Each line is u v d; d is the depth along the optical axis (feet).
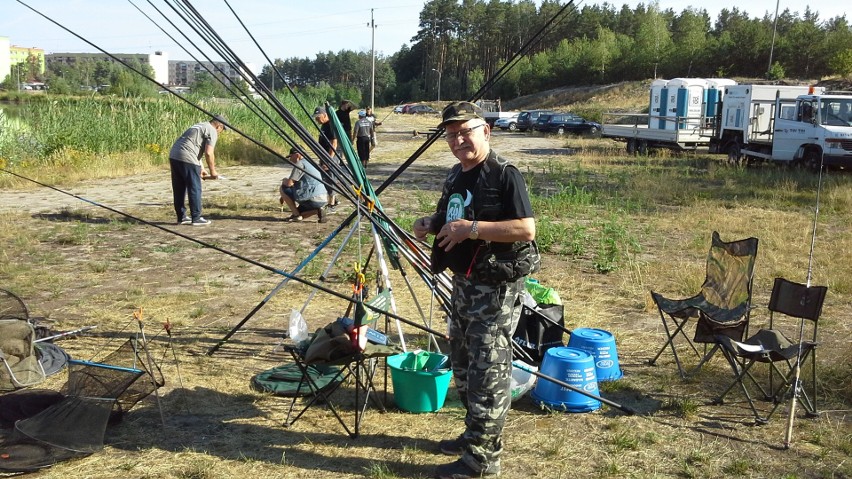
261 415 15.42
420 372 15.38
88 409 14.03
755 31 234.79
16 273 26.55
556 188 54.29
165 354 18.72
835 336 20.81
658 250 32.24
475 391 12.66
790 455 13.93
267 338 20.20
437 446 14.03
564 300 24.23
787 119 66.44
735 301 18.48
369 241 32.53
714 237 19.27
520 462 13.56
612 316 22.63
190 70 417.90
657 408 16.03
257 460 13.52
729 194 50.11
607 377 17.47
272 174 60.29
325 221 38.04
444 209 13.20
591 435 14.69
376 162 74.84
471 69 325.62
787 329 21.52
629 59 256.93
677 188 52.19
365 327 13.93
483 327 12.51
